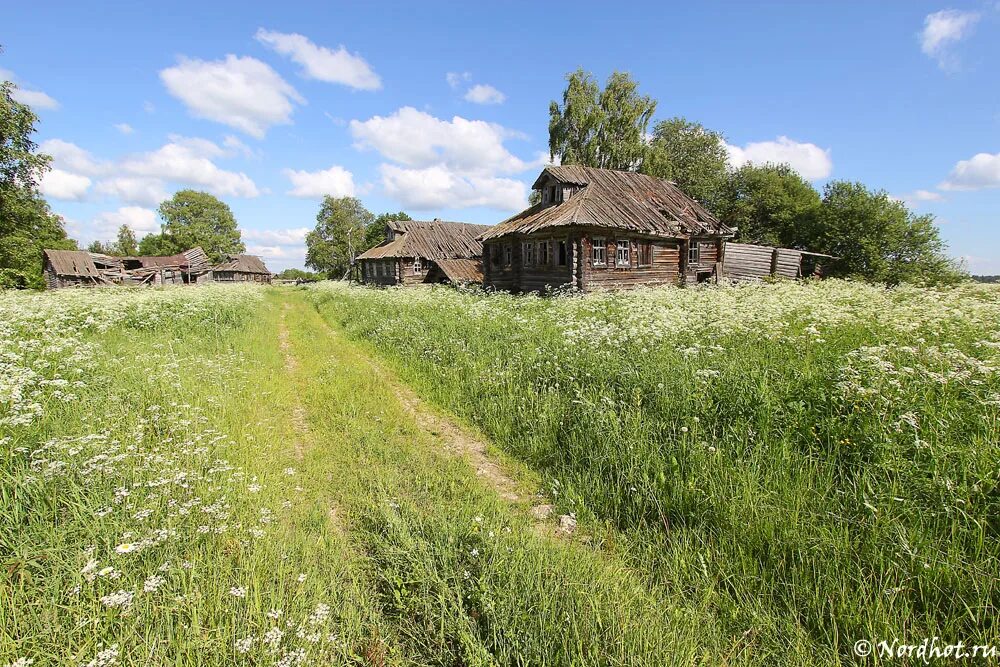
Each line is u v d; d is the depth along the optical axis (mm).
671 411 4730
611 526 3623
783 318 8125
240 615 2424
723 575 2902
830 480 3402
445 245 36844
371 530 3434
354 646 2418
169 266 64938
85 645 2158
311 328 15055
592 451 4492
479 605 2609
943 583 2527
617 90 36344
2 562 2623
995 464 2977
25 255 35594
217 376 7105
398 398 6996
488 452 5059
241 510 3445
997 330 6383
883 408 3691
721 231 22422
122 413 4844
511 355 7688
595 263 17797
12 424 3787
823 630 2471
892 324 6988
